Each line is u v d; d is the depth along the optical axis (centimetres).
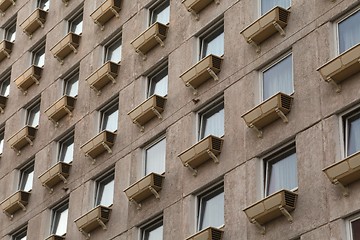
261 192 3447
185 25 4225
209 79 3916
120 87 4469
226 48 3903
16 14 5784
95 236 4166
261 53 3709
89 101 4653
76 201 4409
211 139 3672
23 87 5256
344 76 3275
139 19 4578
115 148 4306
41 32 5391
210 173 3681
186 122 3944
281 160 3453
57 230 4534
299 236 3175
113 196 4178
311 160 3262
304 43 3512
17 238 4825
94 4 5019
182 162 3794
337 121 3269
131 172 4134
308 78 3428
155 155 4094
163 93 4238
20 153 5050
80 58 4888
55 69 5078
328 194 3138
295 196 3241
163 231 3784
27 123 5200
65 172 4541
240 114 3669
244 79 3734
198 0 4122
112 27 4741
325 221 3103
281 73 3619
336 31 3441
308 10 3569
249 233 3369
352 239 3031
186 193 3759
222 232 3494
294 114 3416
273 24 3631
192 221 3697
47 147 4838
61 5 5325
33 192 4778
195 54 4103
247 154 3550
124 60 4534
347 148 3209
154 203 3906
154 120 4141
